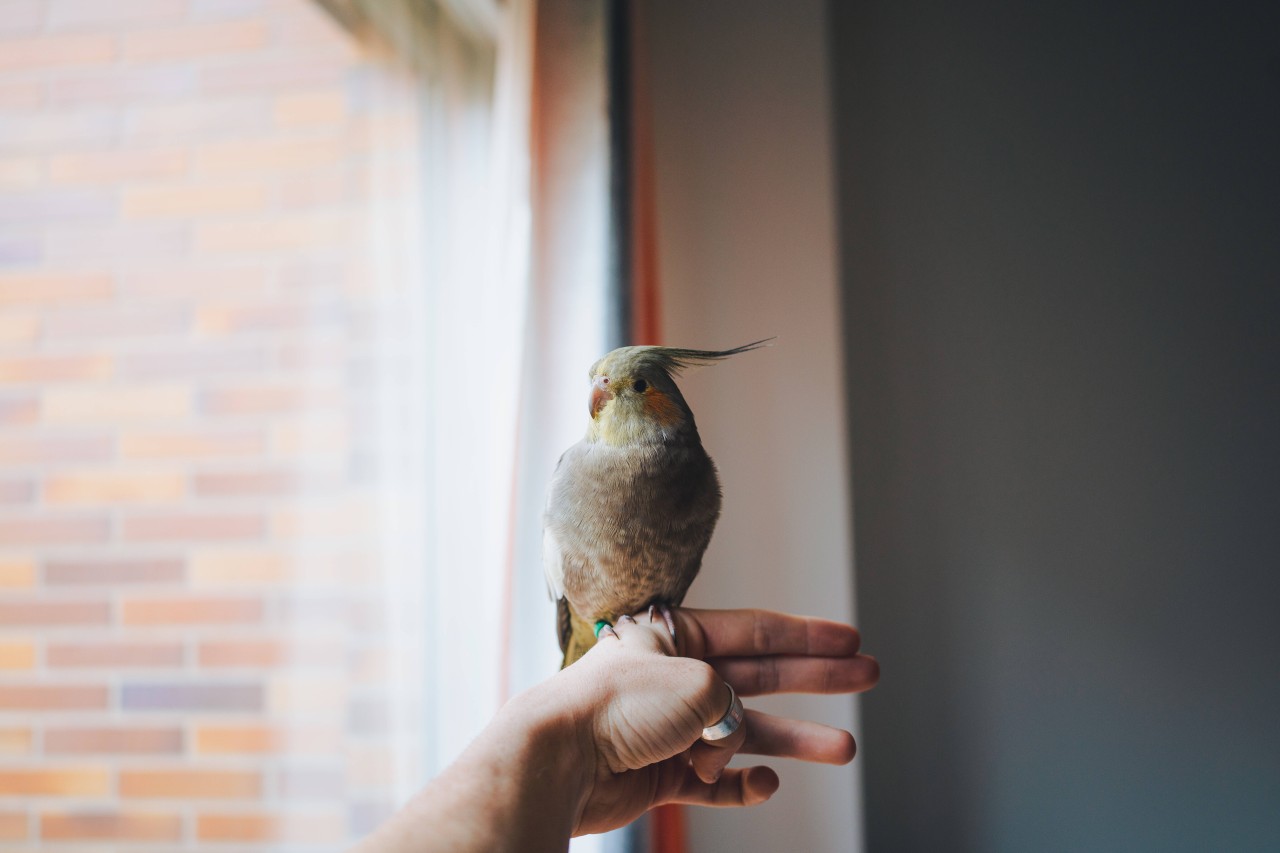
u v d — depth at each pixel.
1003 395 3.04
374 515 2.33
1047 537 3.01
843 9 3.12
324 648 2.34
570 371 2.19
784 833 2.71
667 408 1.79
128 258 2.35
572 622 1.94
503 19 2.31
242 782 2.32
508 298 2.21
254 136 2.37
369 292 2.33
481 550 2.34
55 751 2.28
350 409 2.33
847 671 1.90
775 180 2.84
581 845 2.19
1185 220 3.03
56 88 2.33
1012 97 3.08
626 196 2.29
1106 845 2.95
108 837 2.28
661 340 2.71
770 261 2.83
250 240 2.36
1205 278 3.02
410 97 2.33
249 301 2.35
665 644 1.77
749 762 2.74
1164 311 3.02
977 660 3.01
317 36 2.36
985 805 2.98
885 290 3.08
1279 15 3.03
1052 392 3.03
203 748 2.32
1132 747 2.96
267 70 2.37
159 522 2.33
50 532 2.29
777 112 2.86
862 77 3.11
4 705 2.26
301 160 2.36
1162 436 3.00
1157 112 3.05
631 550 1.77
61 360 2.31
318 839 2.32
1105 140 3.06
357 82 2.32
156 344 2.34
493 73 2.45
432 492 2.35
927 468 3.05
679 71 2.89
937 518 3.04
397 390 2.32
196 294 2.35
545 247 2.23
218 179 2.36
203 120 2.37
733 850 2.72
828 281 2.81
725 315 2.83
